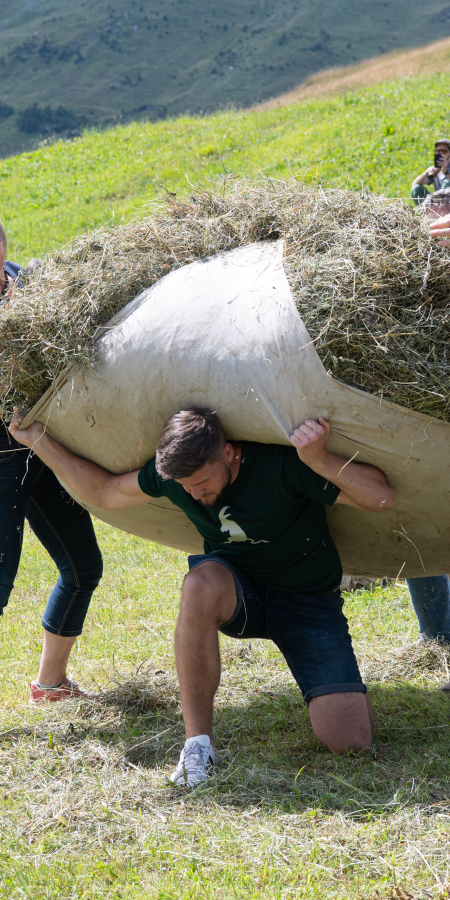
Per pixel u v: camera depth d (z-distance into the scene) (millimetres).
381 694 3303
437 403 2543
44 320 2826
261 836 2225
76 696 3432
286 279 2605
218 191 3156
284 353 2523
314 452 2557
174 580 5078
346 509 3010
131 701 3307
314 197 2900
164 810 2400
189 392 2648
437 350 2539
